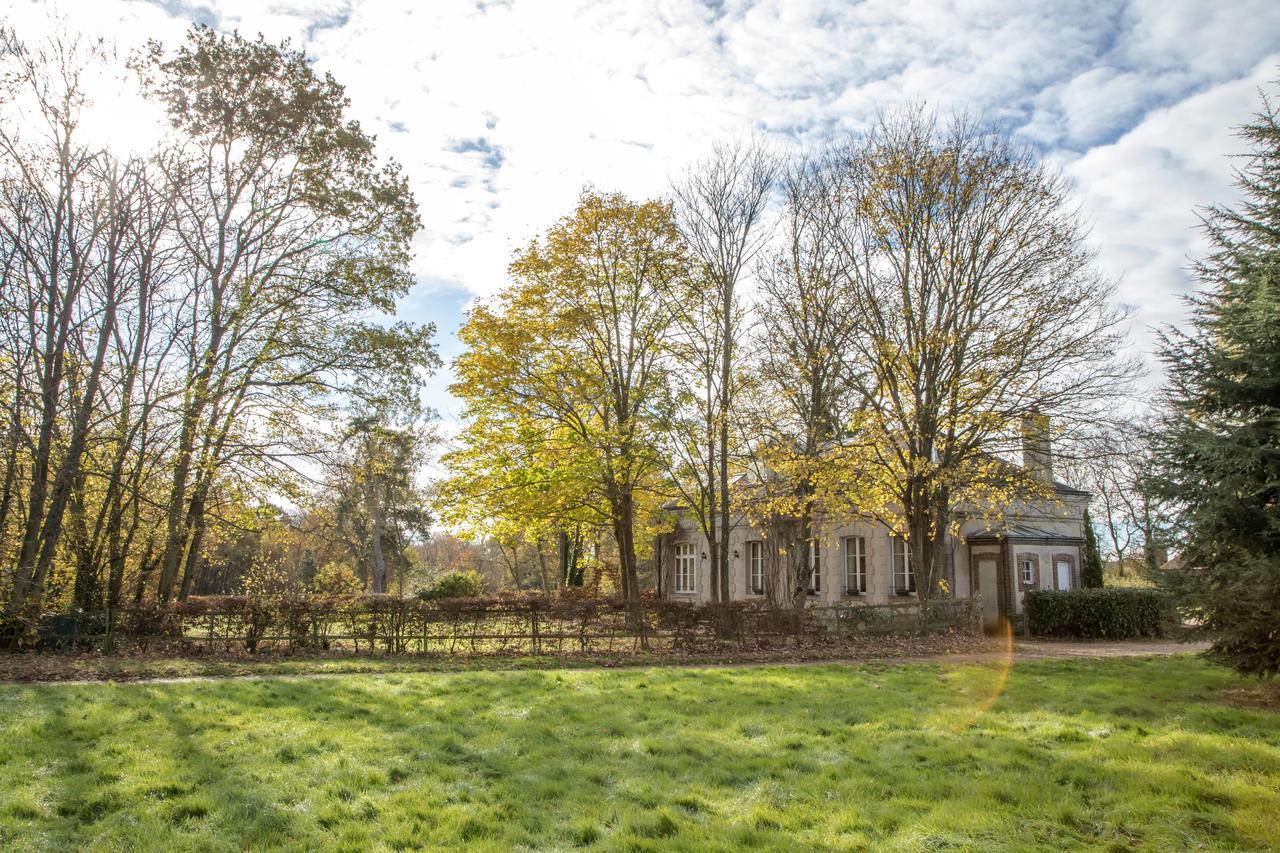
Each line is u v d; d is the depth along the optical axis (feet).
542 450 74.74
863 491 66.23
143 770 22.50
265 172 66.33
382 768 22.94
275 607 54.70
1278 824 17.85
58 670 44.42
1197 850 16.88
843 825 18.48
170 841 17.38
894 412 65.36
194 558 70.13
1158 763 23.09
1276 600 32.37
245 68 62.90
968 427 64.03
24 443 55.21
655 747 25.43
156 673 44.32
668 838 17.70
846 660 52.60
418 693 36.35
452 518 77.25
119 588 63.36
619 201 76.02
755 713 31.32
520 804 19.92
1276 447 35.42
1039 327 63.26
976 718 29.96
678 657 53.11
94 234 58.13
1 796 20.16
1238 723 29.14
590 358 78.02
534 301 75.97
